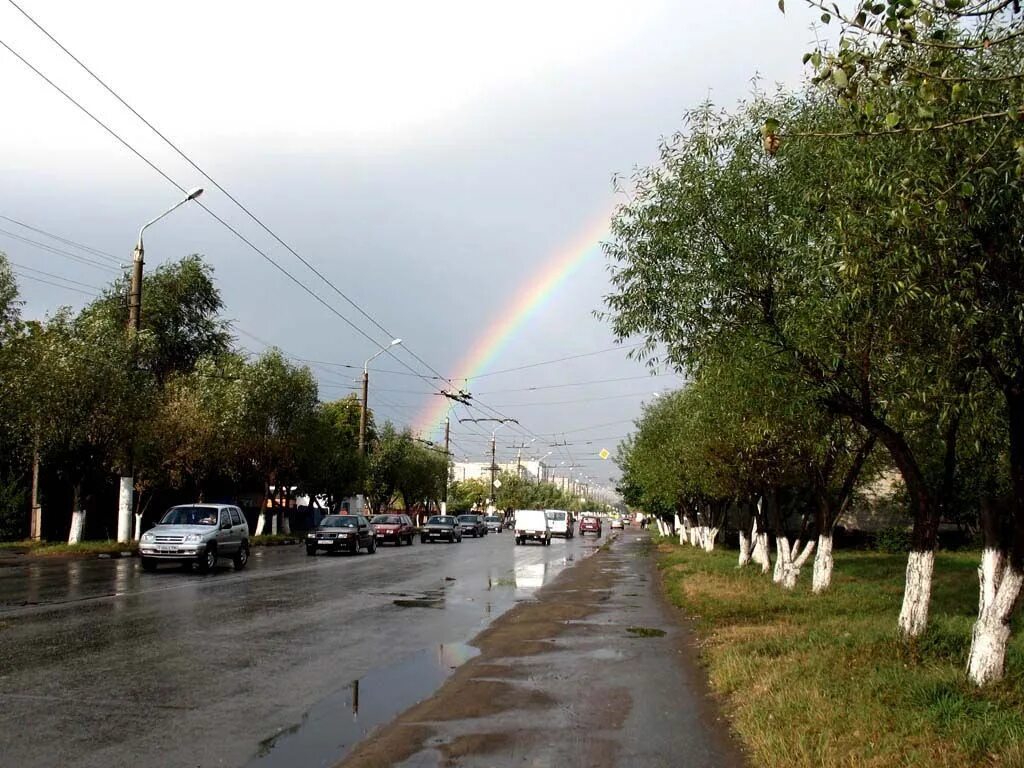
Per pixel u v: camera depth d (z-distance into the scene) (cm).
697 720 725
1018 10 522
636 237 1065
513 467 12500
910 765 539
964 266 674
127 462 2900
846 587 1778
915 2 501
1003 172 623
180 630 1204
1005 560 761
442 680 907
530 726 704
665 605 1662
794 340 874
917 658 848
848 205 726
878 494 3472
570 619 1429
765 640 1047
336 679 903
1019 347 680
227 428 3419
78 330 2805
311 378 4138
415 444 6900
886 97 675
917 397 740
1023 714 629
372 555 3366
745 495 2381
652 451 3212
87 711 732
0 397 2558
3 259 2597
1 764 584
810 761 563
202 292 4366
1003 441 1034
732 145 1032
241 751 631
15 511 3366
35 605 1427
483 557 3381
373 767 592
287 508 4684
